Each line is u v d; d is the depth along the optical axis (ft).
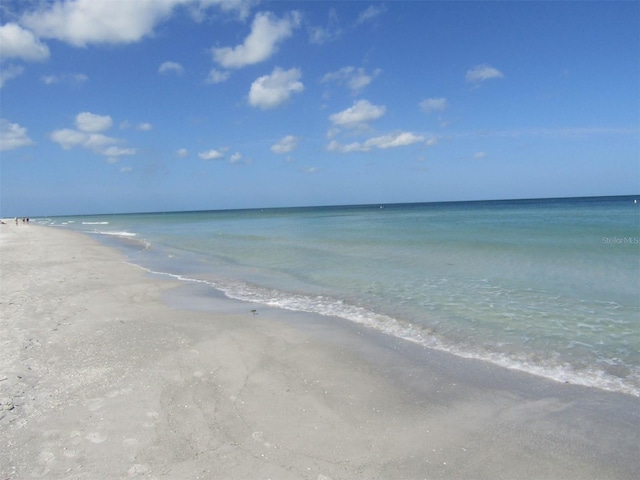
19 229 163.53
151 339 25.79
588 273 43.86
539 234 79.77
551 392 19.25
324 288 41.70
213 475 13.06
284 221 192.85
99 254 73.51
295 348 24.75
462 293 37.40
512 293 36.91
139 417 16.39
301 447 14.73
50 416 16.37
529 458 14.25
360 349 24.71
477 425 16.39
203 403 17.72
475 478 13.23
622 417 16.96
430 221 147.23
